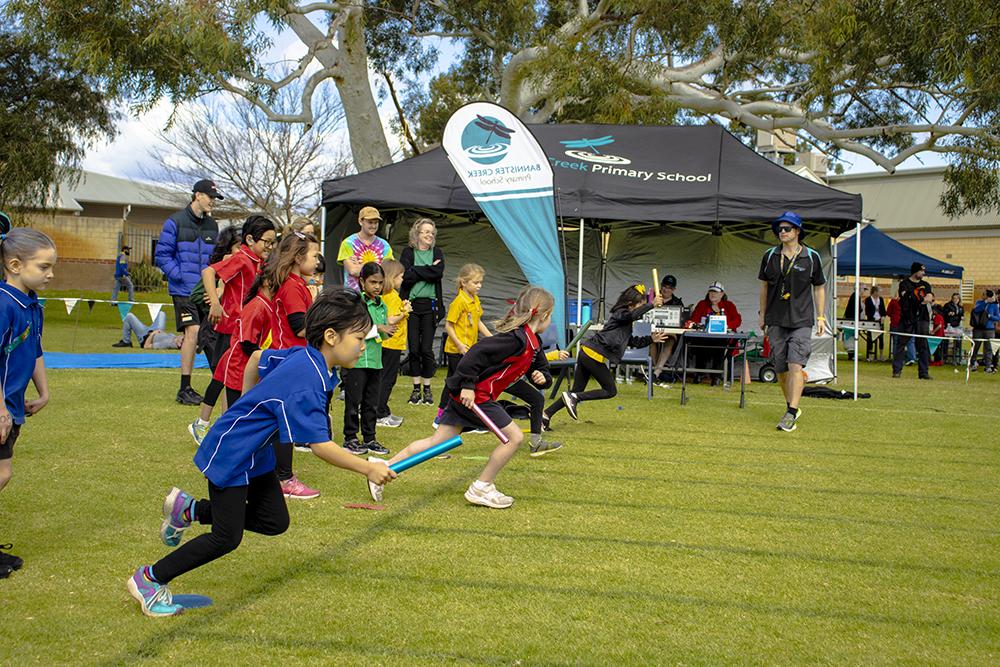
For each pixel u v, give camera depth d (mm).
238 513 3174
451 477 5707
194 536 4211
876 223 42875
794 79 21484
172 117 15727
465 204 11859
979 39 15570
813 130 19484
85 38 15055
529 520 4684
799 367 8086
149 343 14195
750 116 20328
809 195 11352
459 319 7656
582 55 18000
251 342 5484
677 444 7164
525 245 10961
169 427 6980
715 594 3605
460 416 5074
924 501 5379
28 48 20844
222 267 6645
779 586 3729
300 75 16797
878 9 15859
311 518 4625
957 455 7016
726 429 8055
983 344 17859
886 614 3430
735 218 11391
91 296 28125
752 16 17406
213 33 14281
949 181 18203
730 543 4348
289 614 3266
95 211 39750
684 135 12984
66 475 5285
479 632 3143
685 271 13445
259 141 29391
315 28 18438
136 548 3959
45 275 3648
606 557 4066
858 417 9195
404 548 4121
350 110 18625
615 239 13508
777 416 9055
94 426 6922
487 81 24594
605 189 11695
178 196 33594
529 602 3457
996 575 3955
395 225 13656
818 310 8188
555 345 10680
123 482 5156
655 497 5281
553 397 9727
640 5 17797
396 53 22578
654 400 10227
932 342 15117
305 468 5883
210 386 6332
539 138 13227
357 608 3348
